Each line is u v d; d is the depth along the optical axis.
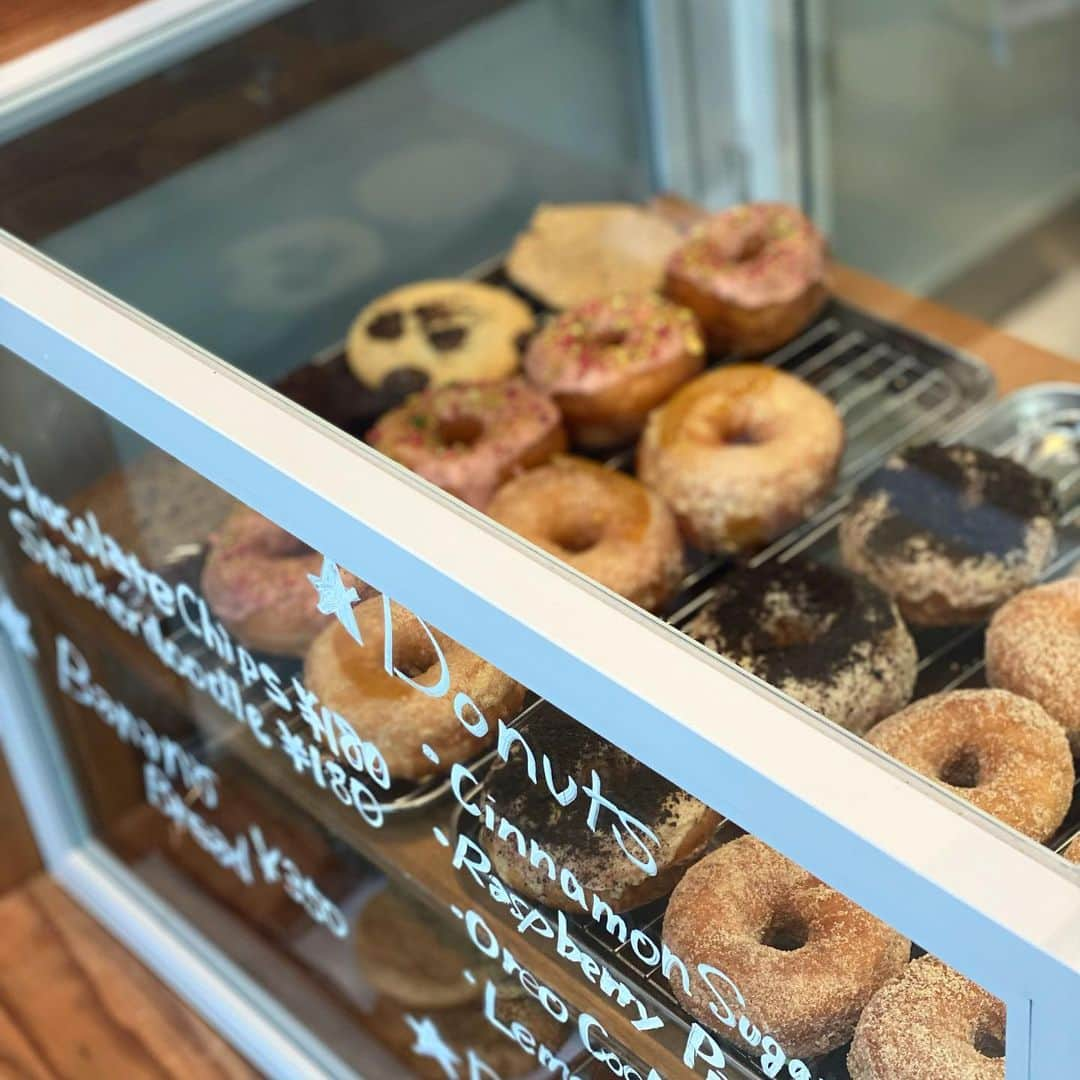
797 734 0.85
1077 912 0.80
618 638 0.88
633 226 1.37
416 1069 1.26
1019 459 1.16
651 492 1.15
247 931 1.35
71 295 1.05
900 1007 0.88
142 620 1.19
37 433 1.13
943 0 1.30
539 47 1.35
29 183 1.15
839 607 1.05
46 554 1.23
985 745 0.97
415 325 1.27
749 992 0.91
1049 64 1.29
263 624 1.05
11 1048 1.41
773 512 1.15
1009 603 1.05
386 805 1.07
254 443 0.96
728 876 0.92
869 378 1.25
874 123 1.36
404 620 0.95
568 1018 1.04
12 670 1.37
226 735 1.20
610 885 0.95
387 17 1.29
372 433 1.19
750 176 1.42
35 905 1.49
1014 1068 0.83
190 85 1.22
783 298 1.27
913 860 0.81
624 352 1.24
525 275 1.34
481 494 1.15
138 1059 1.39
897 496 1.11
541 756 0.93
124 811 1.40
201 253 1.20
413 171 1.32
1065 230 1.31
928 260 1.32
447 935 1.10
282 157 1.25
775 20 1.35
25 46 1.20
